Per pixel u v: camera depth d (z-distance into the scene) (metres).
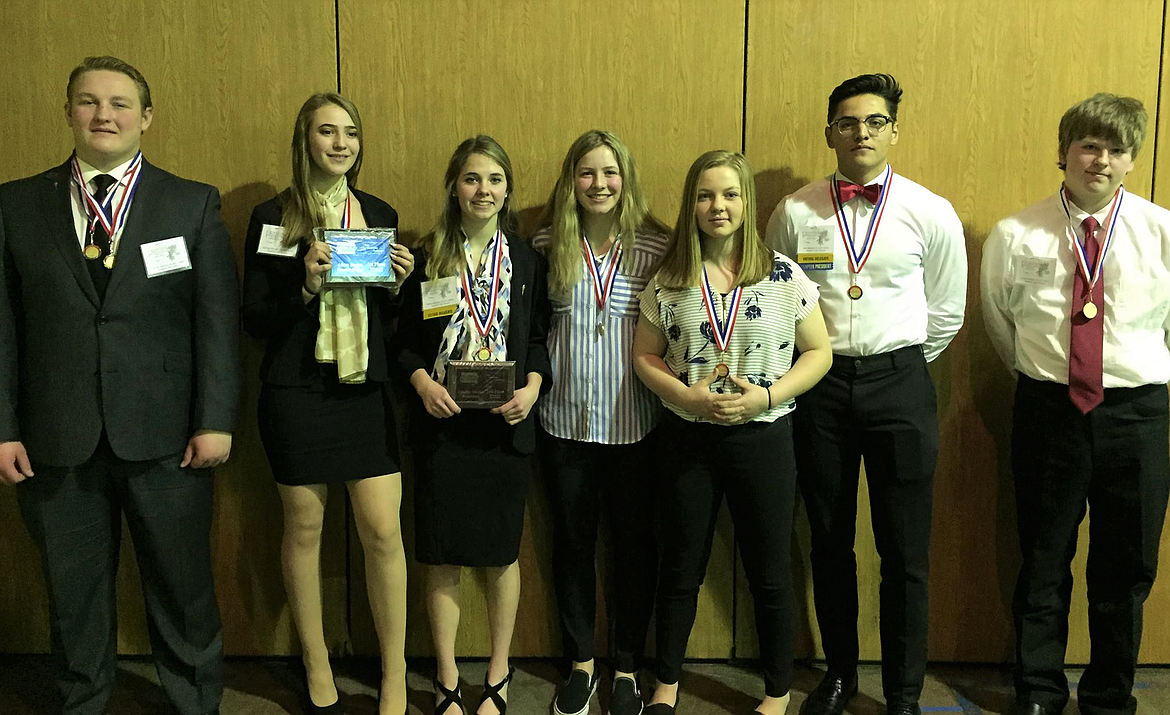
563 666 2.60
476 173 2.08
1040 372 2.16
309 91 2.44
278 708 2.37
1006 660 2.60
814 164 2.44
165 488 2.06
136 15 2.41
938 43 2.38
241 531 2.59
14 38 2.43
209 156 2.47
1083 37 2.35
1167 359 2.14
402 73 2.43
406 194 2.49
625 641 2.36
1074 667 2.58
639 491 2.28
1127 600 2.19
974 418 2.52
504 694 2.33
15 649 2.64
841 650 2.33
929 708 2.36
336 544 2.59
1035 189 2.41
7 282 1.98
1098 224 2.13
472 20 2.41
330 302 2.09
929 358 2.34
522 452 2.16
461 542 2.17
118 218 1.98
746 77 2.42
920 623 2.20
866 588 2.58
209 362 2.05
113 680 2.19
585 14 2.40
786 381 2.01
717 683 2.50
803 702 2.38
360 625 2.62
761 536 2.11
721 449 2.06
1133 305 2.10
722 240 2.10
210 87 2.44
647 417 2.25
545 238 2.31
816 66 2.40
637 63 2.42
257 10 2.41
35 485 2.02
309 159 2.11
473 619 2.62
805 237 2.18
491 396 2.07
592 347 2.20
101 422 1.97
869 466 2.21
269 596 2.61
